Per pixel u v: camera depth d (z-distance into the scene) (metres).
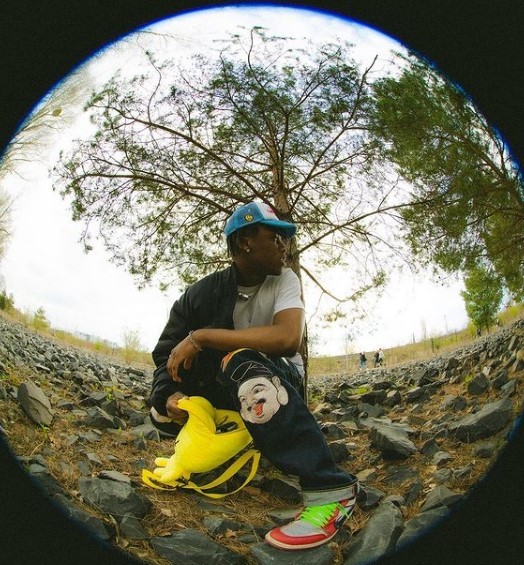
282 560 1.36
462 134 2.39
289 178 3.29
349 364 3.88
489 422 2.16
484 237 2.31
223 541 1.49
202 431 1.68
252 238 1.64
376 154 2.86
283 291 1.66
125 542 1.44
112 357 4.22
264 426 1.42
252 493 1.83
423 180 2.54
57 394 2.73
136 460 2.07
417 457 2.10
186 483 1.76
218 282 1.74
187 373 1.72
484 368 2.72
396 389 3.22
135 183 3.16
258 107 2.95
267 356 1.59
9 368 2.81
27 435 2.02
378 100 2.69
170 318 1.81
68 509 1.51
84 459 1.94
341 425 2.73
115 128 2.88
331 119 2.90
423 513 1.63
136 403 3.18
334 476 1.41
